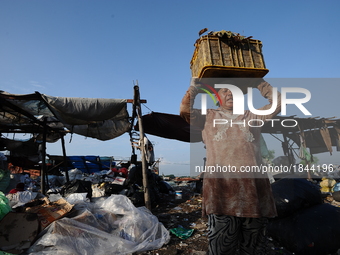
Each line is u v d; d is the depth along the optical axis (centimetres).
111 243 287
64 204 348
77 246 270
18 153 830
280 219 304
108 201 377
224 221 138
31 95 459
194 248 309
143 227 331
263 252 155
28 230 283
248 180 137
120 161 1493
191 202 620
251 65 166
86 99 491
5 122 680
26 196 414
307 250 257
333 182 659
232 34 171
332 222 275
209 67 154
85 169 1448
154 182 648
